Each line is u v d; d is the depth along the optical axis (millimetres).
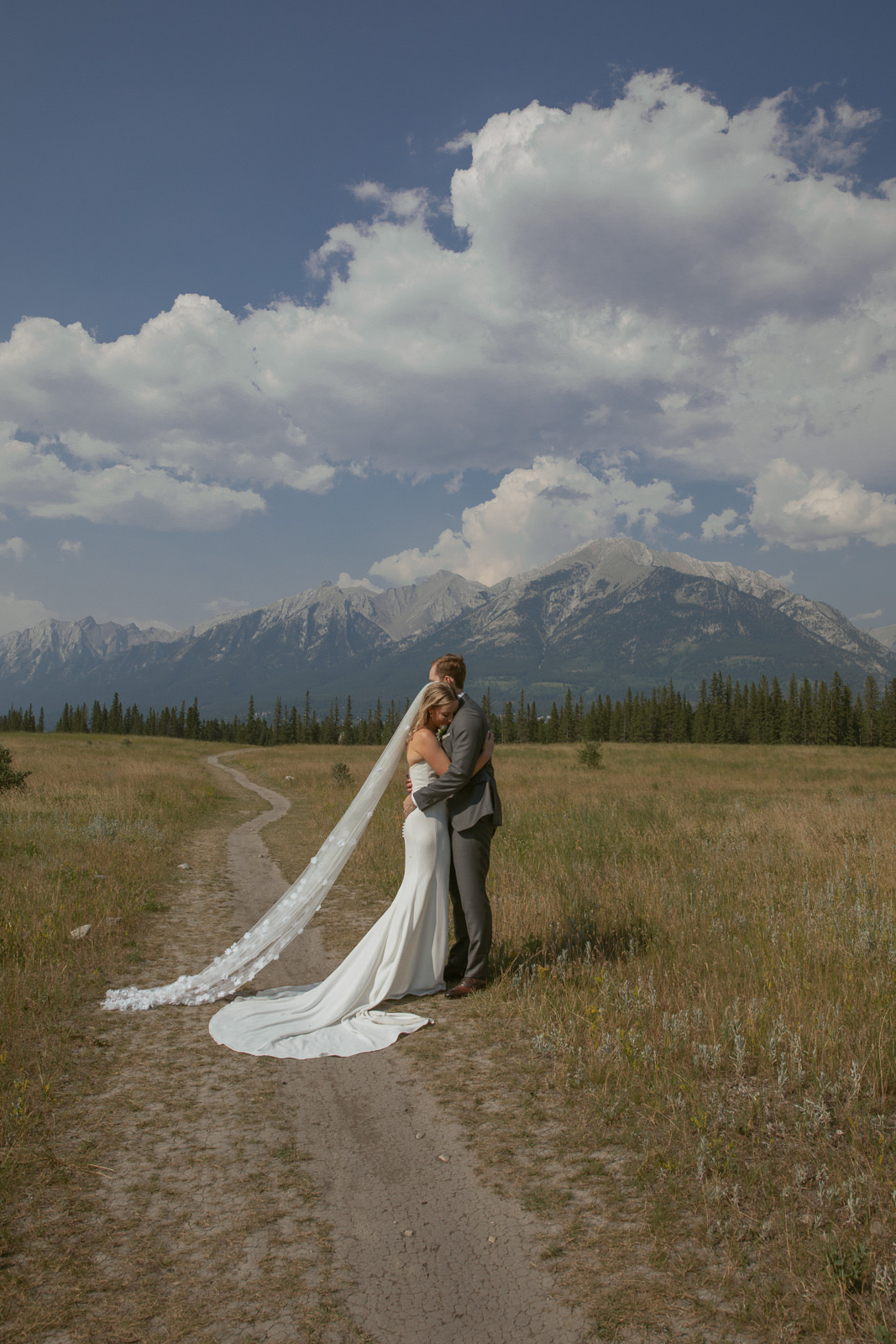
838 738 96375
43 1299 2168
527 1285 2236
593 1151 3025
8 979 4930
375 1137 3195
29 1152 3006
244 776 32281
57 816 12602
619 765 31062
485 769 5105
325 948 6277
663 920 6242
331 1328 2051
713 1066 3600
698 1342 1986
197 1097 3582
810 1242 2375
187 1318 2096
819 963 4941
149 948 6246
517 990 4855
